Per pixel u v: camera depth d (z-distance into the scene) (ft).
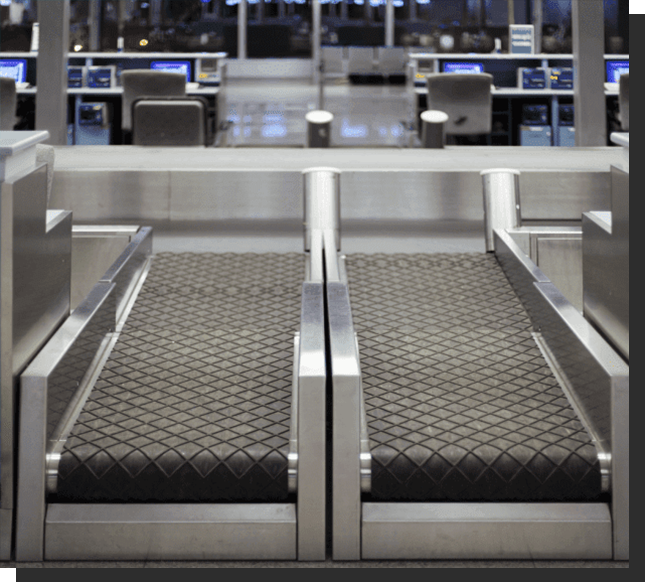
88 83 35.47
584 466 7.38
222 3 41.60
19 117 34.47
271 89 40.09
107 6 38.52
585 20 23.91
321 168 13.91
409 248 15.28
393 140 38.99
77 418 8.04
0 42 36.81
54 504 7.26
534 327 10.52
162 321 10.65
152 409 8.30
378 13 42.16
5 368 7.10
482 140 36.01
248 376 9.12
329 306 9.27
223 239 15.87
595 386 7.84
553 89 37.29
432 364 9.45
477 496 7.39
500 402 8.52
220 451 7.45
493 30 40.09
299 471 7.18
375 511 7.25
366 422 8.07
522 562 7.16
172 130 23.81
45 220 8.18
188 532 7.12
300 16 42.06
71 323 8.73
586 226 9.87
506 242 12.64
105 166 18.30
